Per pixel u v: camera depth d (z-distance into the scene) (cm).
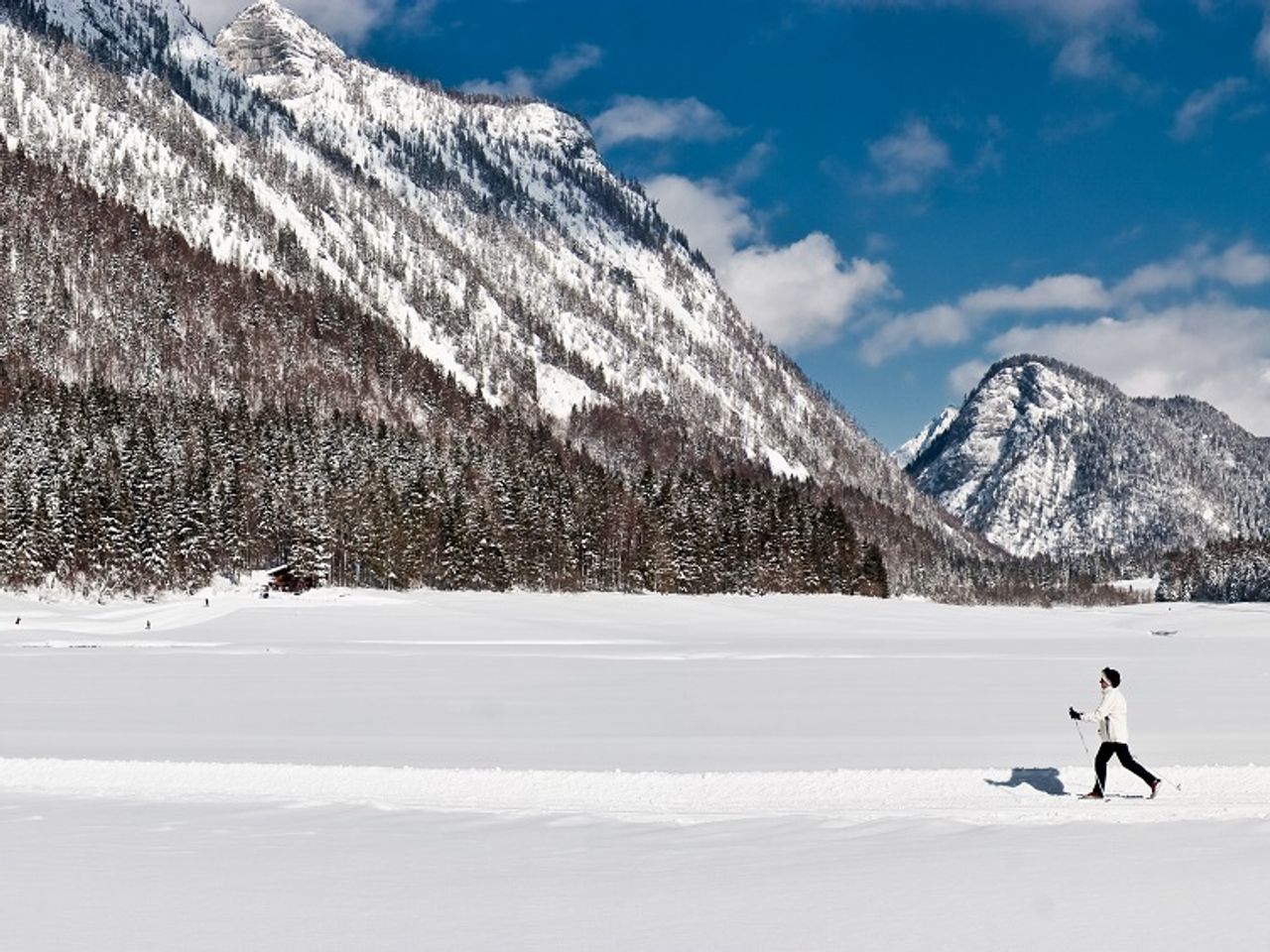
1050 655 5675
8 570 9894
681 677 4047
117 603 9962
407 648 6372
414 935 813
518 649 6347
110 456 11575
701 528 13525
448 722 2611
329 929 833
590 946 777
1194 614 12519
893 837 1185
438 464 14388
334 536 12038
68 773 1708
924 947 752
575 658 5238
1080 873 971
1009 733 2344
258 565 12375
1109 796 1491
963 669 4494
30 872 1046
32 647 6016
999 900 874
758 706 2988
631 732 2402
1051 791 1534
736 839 1195
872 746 2098
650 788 1552
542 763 1872
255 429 14738
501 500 12725
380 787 1585
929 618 11250
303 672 4241
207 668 4406
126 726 2492
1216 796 1481
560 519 13000
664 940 788
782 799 1475
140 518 10688
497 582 11938
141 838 1230
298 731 2420
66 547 10231
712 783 1577
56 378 18125
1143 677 4028
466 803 1465
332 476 13338
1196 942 744
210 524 11456
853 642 7450
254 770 1709
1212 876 942
